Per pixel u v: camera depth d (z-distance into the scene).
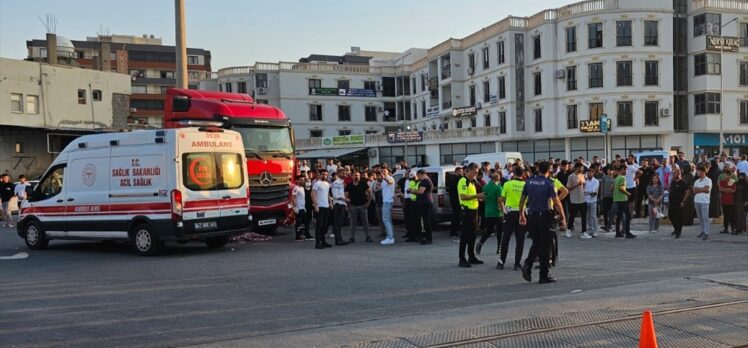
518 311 6.87
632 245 13.10
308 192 16.27
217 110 14.64
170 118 15.14
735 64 44.78
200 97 15.12
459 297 7.97
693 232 15.42
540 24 46.41
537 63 47.00
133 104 85.94
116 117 47.59
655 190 15.48
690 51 45.41
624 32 42.97
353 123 67.31
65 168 13.71
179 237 12.05
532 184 9.06
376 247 13.85
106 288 8.98
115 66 85.94
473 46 54.06
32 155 42.41
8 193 21.41
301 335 6.02
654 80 43.00
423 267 10.59
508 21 47.88
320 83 66.31
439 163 51.94
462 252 10.59
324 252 13.04
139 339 6.17
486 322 6.44
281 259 11.92
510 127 47.62
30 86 41.00
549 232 8.88
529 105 47.78
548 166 9.02
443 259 11.57
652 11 42.69
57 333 6.45
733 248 12.33
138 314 7.26
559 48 45.41
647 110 42.97
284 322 6.77
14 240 16.45
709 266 10.01
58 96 42.88
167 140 12.22
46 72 42.09
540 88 46.88
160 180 12.23
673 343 5.79
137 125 49.97
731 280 8.52
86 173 13.34
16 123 39.94
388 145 53.53
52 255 13.08
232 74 66.88
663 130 42.78
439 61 58.91
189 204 12.24
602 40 43.12
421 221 15.54
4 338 6.27
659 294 7.66
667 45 42.97
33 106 41.44
